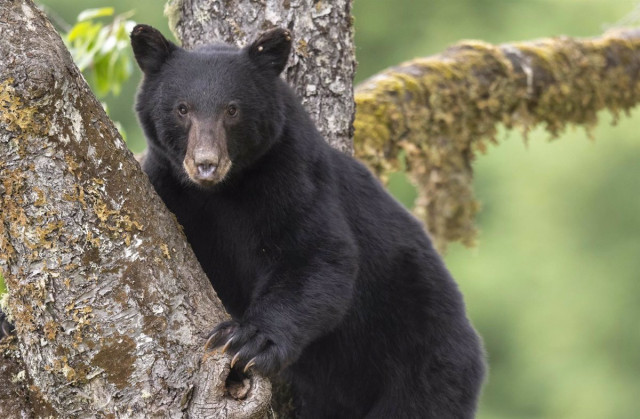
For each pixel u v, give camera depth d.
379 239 9.30
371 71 28.42
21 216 6.60
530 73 15.23
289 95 8.96
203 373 6.90
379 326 9.48
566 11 28.44
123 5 24.66
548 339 29.12
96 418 6.76
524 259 29.50
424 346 9.55
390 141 13.38
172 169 8.82
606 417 28.84
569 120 16.44
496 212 29.94
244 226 8.57
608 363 29.00
